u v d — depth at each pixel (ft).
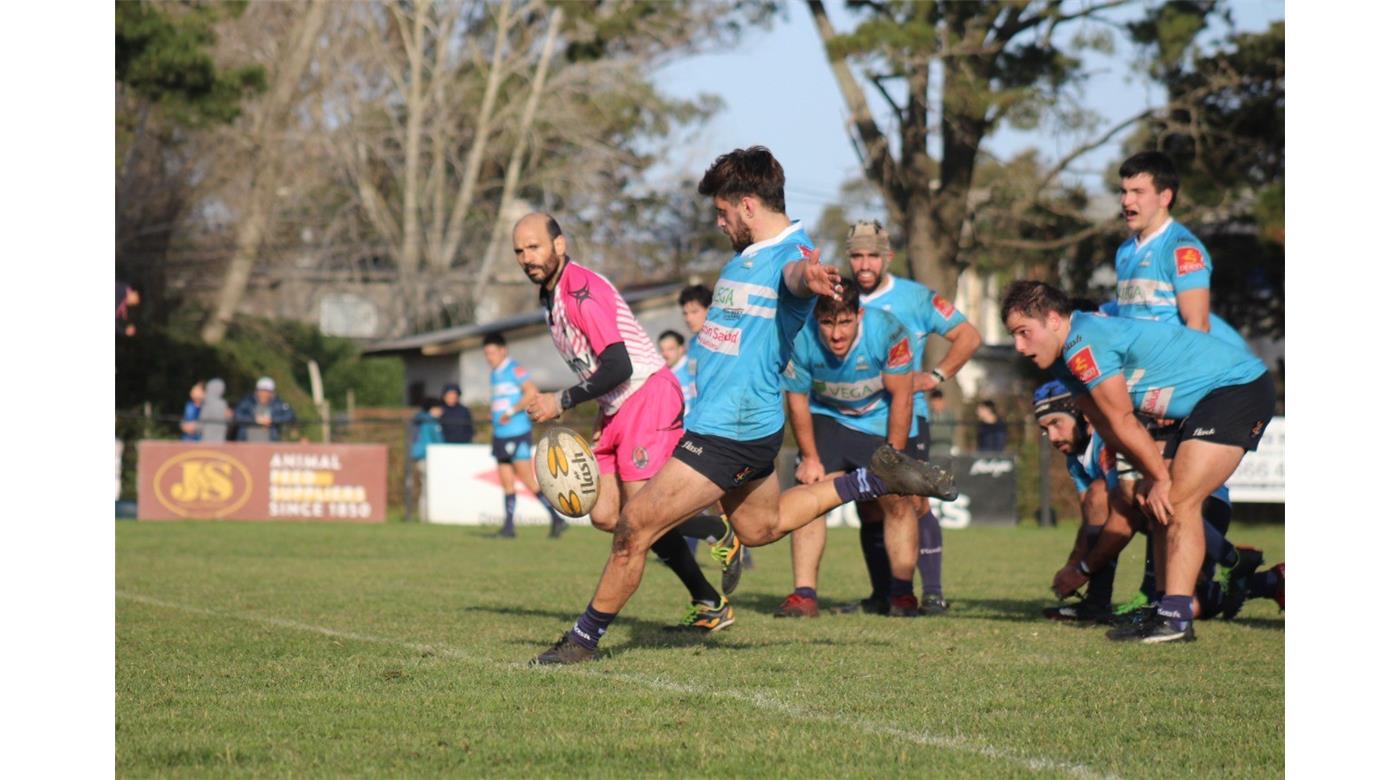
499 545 183.52
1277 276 336.70
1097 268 359.46
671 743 53.57
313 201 540.93
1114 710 61.05
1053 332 82.38
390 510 272.92
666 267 627.46
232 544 181.27
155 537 194.59
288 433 315.37
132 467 276.62
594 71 513.86
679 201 606.55
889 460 73.15
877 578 104.63
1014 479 255.91
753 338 69.36
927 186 330.54
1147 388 83.87
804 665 73.10
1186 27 291.99
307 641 82.07
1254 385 83.66
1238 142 313.94
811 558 100.32
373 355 486.38
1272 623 97.19
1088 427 97.96
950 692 65.26
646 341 83.97
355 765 50.08
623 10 372.38
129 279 438.40
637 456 82.94
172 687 65.62
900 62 280.51
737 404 69.41
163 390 395.34
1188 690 66.28
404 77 559.79
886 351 95.25
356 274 546.67
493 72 541.75
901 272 542.16
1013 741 54.49
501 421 201.98
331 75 507.71
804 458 96.99
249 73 313.32
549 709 60.23
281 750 52.44
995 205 351.05
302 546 178.29
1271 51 305.12
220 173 466.29
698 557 174.81
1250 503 266.16
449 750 52.29
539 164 576.20
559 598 110.63
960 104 286.05
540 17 544.62
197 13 309.83
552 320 79.51
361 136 523.29
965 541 205.36
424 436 256.73
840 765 50.21
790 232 70.64
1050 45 299.79
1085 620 97.50
